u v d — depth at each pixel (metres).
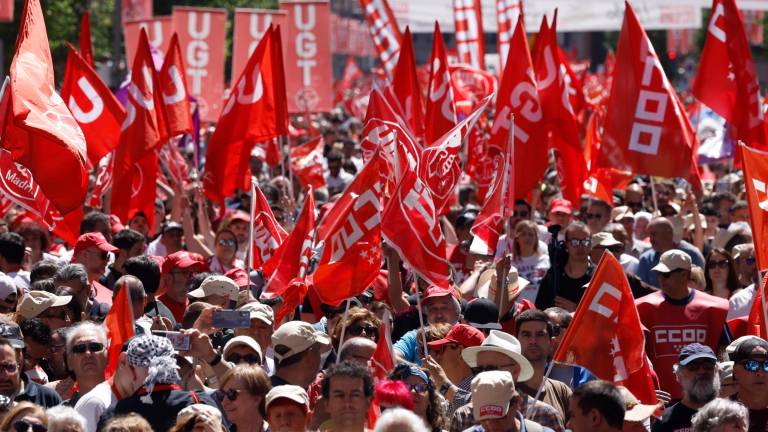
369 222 34.78
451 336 33.72
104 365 30.39
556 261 45.00
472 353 30.52
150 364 28.03
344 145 89.19
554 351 35.12
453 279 46.19
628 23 52.84
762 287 36.00
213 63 74.38
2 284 37.16
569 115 55.53
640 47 52.81
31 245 49.06
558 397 32.88
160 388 28.25
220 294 37.31
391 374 29.39
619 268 31.44
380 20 80.31
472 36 82.38
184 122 56.31
